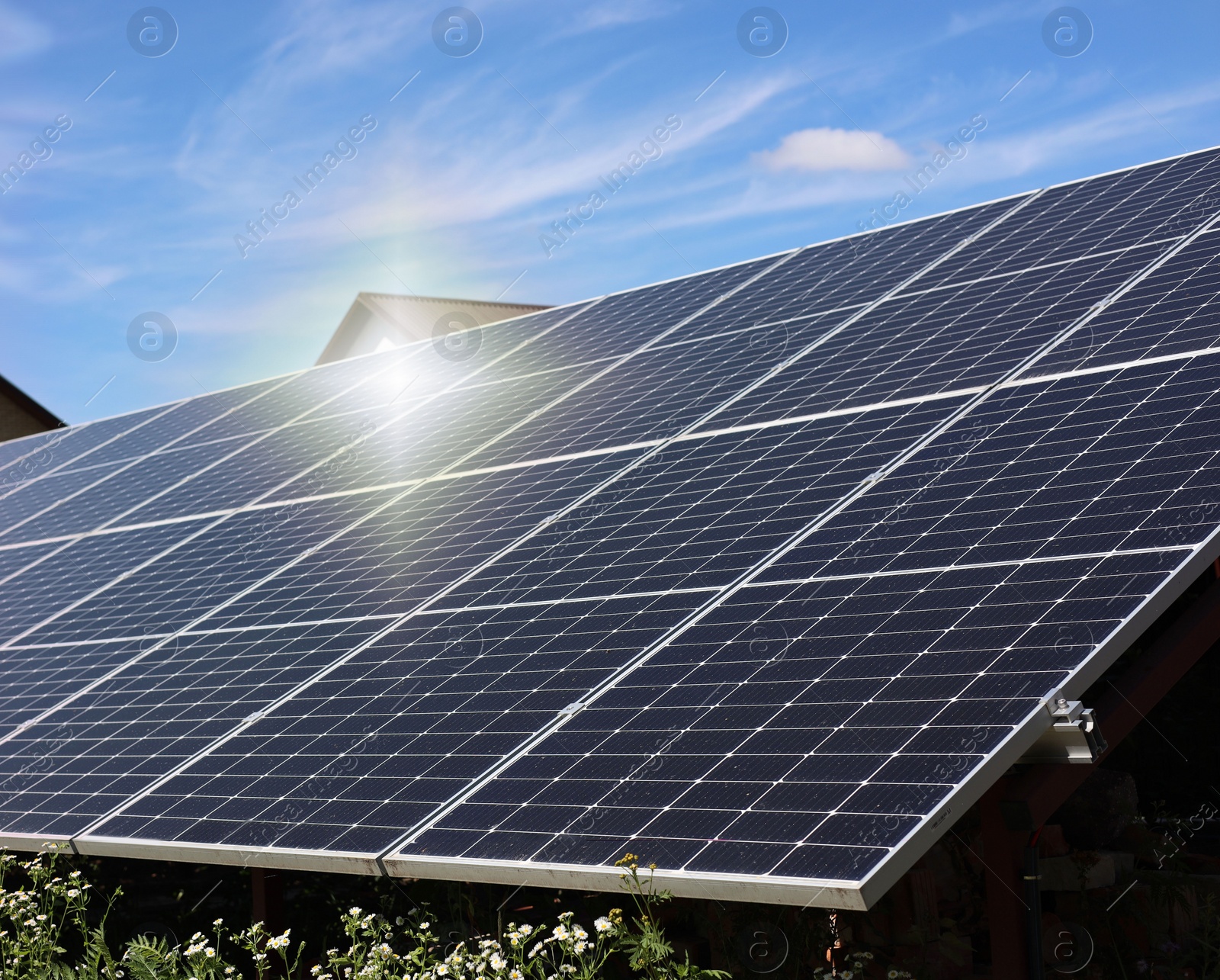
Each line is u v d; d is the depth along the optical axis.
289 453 19.08
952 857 11.28
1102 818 10.97
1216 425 8.91
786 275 17.75
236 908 14.15
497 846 7.55
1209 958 10.00
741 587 9.50
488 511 13.30
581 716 8.59
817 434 11.86
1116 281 12.48
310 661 11.32
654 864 6.85
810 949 9.50
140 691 12.20
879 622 8.26
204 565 15.36
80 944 13.42
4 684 13.87
